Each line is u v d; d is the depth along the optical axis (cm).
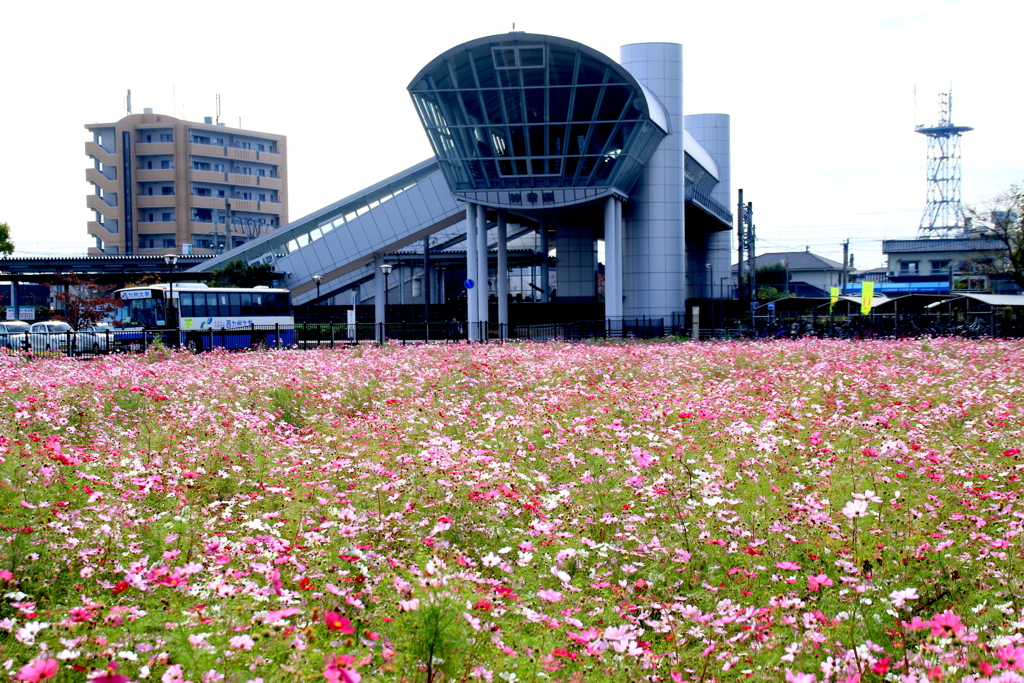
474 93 3631
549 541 666
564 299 5178
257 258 5178
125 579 512
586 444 1008
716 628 502
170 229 9262
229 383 1546
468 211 4116
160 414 1230
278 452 973
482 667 455
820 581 535
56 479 741
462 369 1741
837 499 786
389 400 1409
